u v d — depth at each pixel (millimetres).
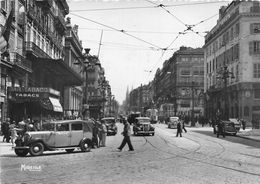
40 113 35438
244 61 56625
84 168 13633
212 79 75000
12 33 33500
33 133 18875
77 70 76188
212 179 11156
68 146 19906
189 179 11117
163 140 29609
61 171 12898
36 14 42594
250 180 11031
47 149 19094
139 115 74125
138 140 29828
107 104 125375
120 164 14734
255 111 55625
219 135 37312
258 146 24484
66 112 56375
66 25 67438
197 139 30953
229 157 17469
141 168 13547
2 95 31172
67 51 67375
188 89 102250
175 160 16125
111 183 10422
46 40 48875
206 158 16938
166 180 10906
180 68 103438
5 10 32062
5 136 26234
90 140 20828
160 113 108250
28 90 33469
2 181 10922
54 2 53562
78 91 77188
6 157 18078
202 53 103125
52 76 47125
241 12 57000
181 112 101000
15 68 33469
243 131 45594
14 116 34469
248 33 56781
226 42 65000
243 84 56188
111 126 38875
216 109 70562
